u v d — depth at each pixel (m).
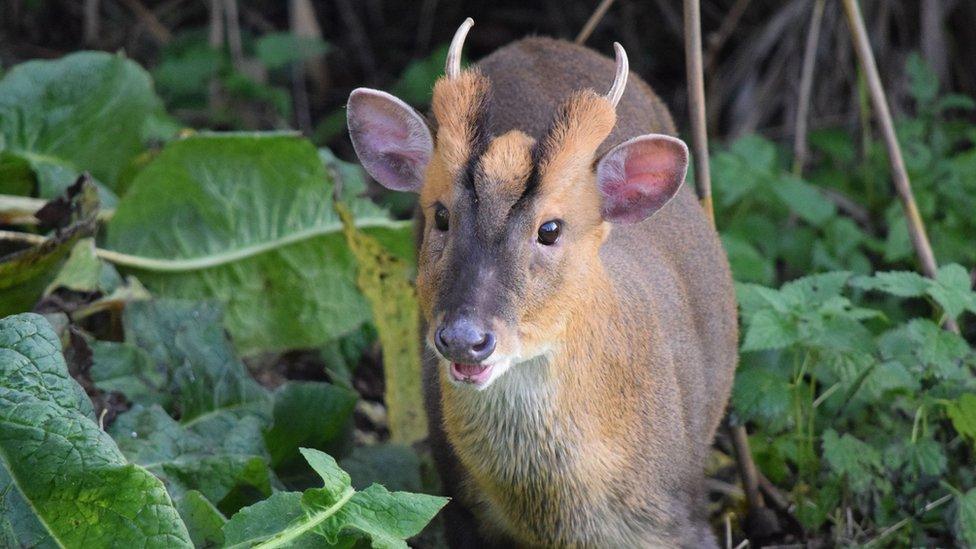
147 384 7.68
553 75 8.54
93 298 8.09
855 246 11.29
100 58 9.59
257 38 14.28
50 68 9.46
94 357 7.60
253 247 9.40
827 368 8.30
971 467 8.19
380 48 14.82
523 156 6.23
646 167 6.73
